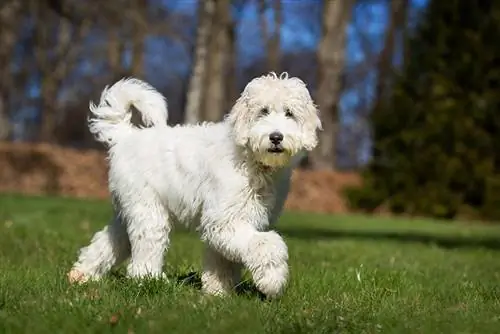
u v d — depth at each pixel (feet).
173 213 19.74
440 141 69.31
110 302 16.74
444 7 69.51
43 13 115.03
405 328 15.28
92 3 100.83
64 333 14.23
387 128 71.72
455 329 15.26
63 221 42.19
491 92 68.03
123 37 104.58
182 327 14.65
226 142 18.48
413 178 70.49
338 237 44.70
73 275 20.80
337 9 88.28
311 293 19.67
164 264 22.29
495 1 68.18
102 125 21.03
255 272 17.42
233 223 18.10
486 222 67.51
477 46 68.18
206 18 66.64
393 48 107.65
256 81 19.02
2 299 16.66
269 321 15.35
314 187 77.20
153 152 19.71
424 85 70.23
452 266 29.30
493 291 20.95
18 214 47.11
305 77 144.97
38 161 78.28
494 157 68.54
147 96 21.11
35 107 152.66
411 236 48.26
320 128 19.36
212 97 88.99
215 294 18.43
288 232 47.34
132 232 19.75
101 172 79.46
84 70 145.18
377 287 20.88
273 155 17.87
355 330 15.17
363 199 72.74
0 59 112.57
